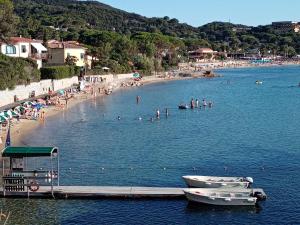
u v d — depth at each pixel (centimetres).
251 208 5091
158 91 19050
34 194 5381
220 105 14538
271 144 8294
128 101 15238
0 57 12681
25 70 13200
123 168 6688
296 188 5725
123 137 9012
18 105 11162
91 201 5297
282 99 16438
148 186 5847
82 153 7588
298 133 9394
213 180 5578
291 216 4878
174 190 5428
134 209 5066
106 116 11781
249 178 5566
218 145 8238
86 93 16412
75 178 6166
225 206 5119
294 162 6975
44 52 18475
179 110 13238
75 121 10844
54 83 15375
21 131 9225
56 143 8331
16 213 4991
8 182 5422
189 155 7469
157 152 7694
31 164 6781
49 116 11381
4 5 13462
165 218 4844
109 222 4753
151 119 11388
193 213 4959
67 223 4741
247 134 9325
